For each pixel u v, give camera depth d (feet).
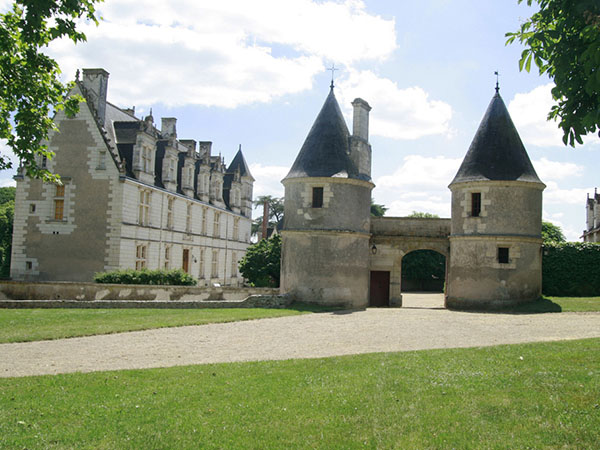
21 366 32.09
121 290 72.33
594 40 18.93
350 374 28.76
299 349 37.86
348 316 59.31
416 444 19.40
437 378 27.50
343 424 21.43
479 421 21.42
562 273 82.64
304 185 73.67
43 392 25.61
